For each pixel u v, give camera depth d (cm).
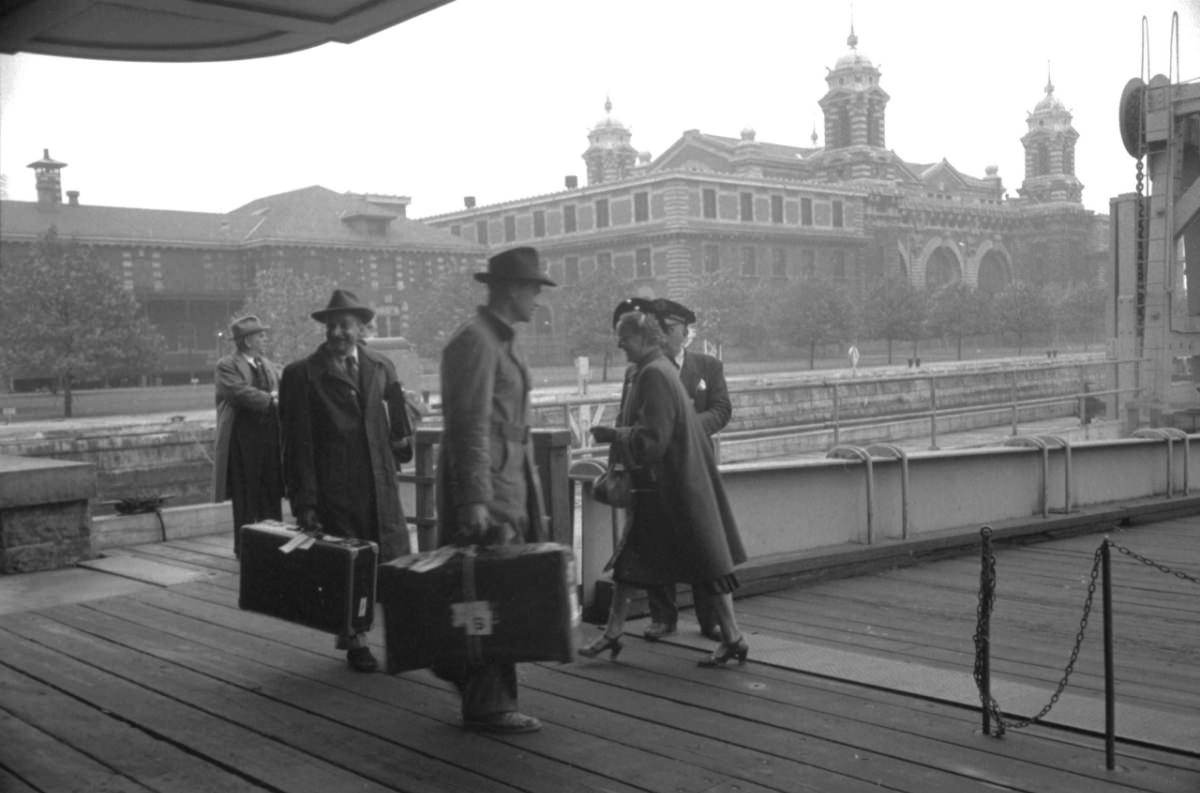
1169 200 1573
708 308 7500
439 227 10562
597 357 7625
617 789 392
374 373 572
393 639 445
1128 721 452
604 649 562
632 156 13012
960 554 891
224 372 836
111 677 548
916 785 391
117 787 405
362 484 562
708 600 581
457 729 461
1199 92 1520
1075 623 657
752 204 9138
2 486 819
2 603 729
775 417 3375
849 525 831
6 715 489
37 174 7156
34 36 679
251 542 561
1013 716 462
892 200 10650
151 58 747
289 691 520
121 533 957
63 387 4875
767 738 443
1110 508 1054
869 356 8744
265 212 7975
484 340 440
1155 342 1606
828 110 11362
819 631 636
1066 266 12225
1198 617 677
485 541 446
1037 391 4153
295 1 655
